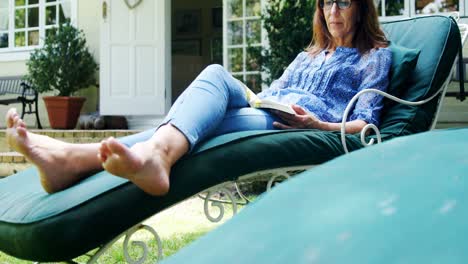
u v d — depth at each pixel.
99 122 7.49
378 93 2.25
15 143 1.58
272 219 0.34
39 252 1.51
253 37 7.10
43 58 7.54
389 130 2.31
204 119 1.76
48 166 1.61
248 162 1.85
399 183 0.33
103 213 1.51
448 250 0.27
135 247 3.01
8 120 1.58
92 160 1.68
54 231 1.47
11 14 8.71
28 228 1.49
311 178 0.38
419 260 0.27
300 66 2.65
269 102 2.14
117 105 7.58
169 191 1.64
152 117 7.68
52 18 8.55
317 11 2.67
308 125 2.20
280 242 0.31
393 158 0.37
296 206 0.35
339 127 2.24
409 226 0.29
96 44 8.16
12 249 1.59
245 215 0.38
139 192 1.56
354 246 0.28
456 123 6.33
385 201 0.31
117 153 1.45
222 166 1.78
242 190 4.53
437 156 0.36
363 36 2.55
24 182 1.94
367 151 0.41
